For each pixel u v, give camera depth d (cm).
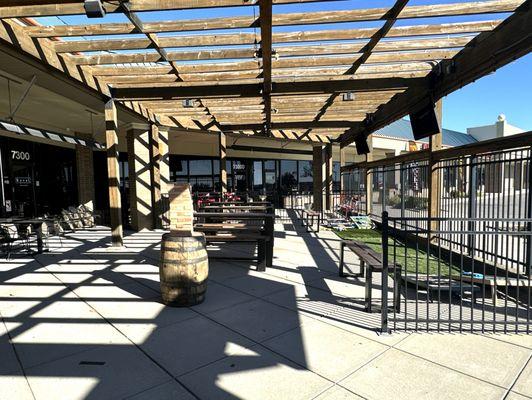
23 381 271
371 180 1323
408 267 600
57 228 912
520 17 454
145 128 1071
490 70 533
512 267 576
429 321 356
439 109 768
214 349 319
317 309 416
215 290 488
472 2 449
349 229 1114
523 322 365
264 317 392
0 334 351
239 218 699
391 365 291
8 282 524
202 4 421
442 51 618
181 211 463
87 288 495
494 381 268
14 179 1098
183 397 250
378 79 724
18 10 441
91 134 1257
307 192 2048
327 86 736
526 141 499
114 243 750
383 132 2506
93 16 380
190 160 1842
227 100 860
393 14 460
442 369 285
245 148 1747
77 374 280
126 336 346
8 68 575
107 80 709
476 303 445
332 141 1614
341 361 297
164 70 661
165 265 420
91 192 1280
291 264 640
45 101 845
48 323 377
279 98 884
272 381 269
